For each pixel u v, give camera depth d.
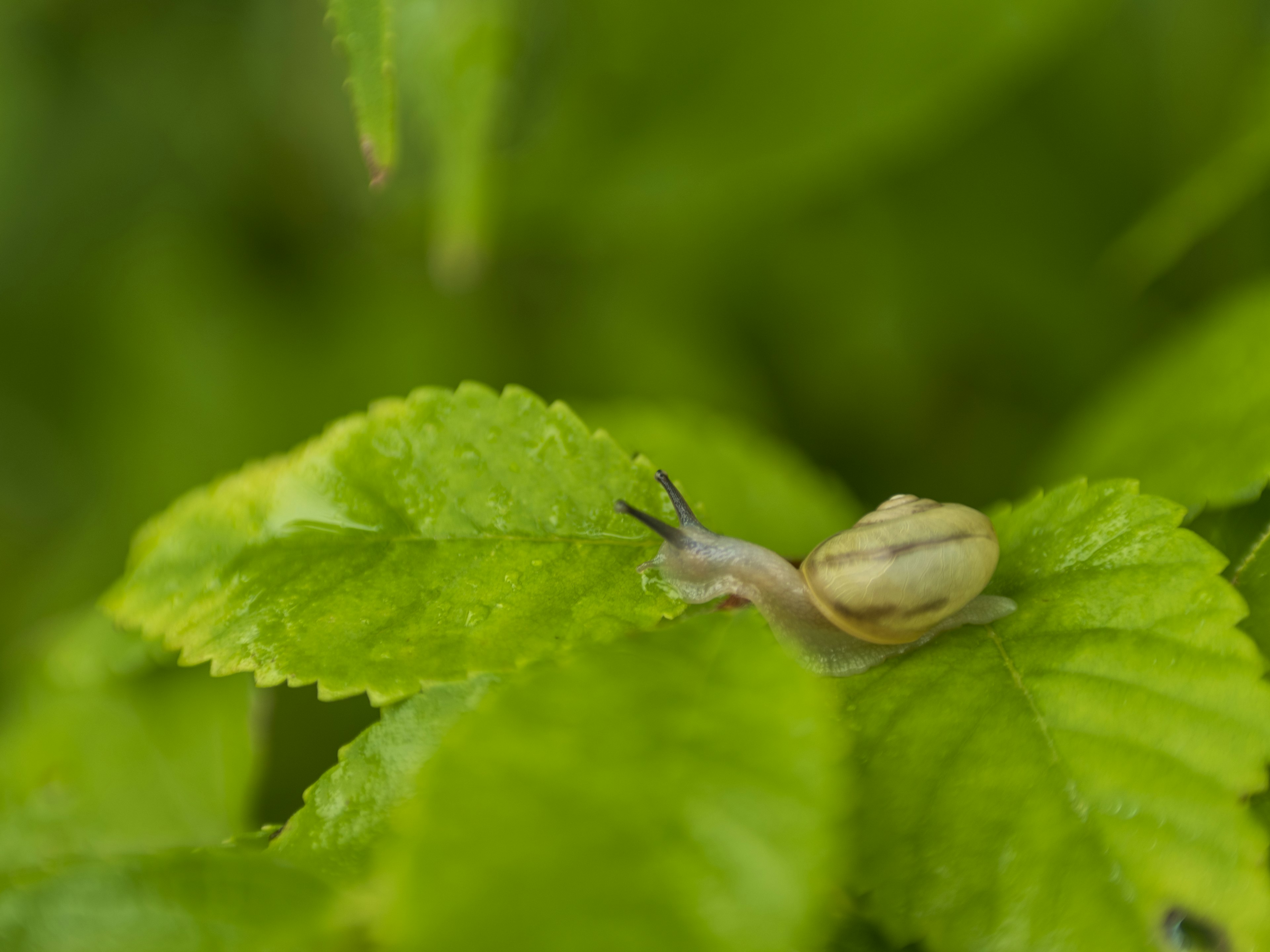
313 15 0.30
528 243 0.31
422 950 0.20
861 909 0.21
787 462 0.26
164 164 0.32
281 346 0.32
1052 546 0.23
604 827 0.20
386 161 0.22
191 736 0.25
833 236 0.33
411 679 0.22
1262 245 0.31
